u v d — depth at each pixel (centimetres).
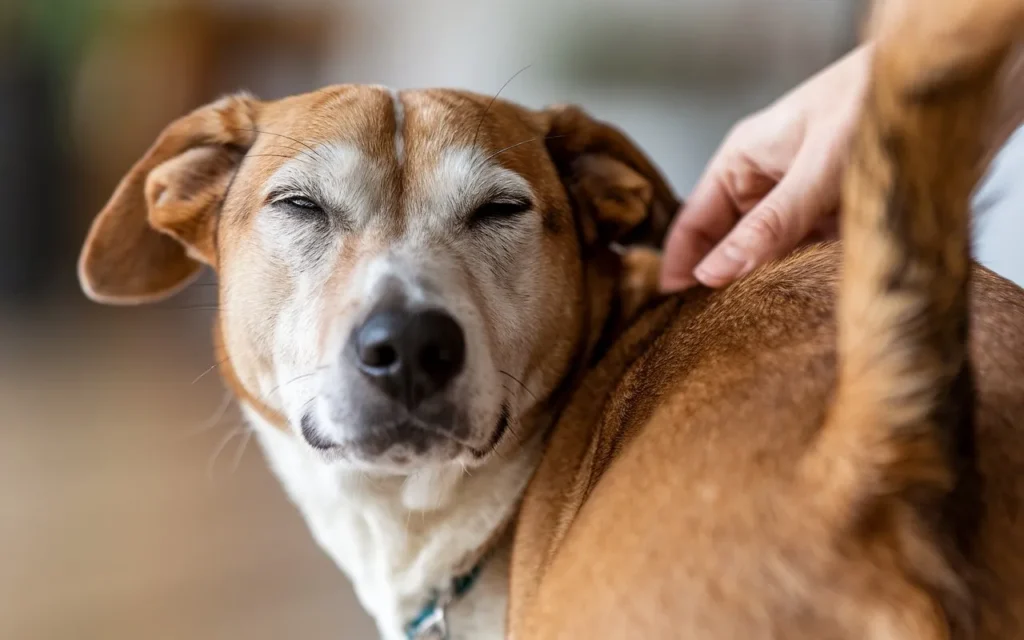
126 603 279
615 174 162
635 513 88
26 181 539
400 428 121
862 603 76
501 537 151
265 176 146
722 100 457
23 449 378
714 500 82
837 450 78
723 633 78
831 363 90
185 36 590
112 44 571
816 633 77
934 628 76
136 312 569
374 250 133
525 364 144
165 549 310
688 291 154
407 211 139
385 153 141
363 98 147
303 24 607
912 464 76
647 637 80
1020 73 103
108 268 180
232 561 305
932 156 73
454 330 121
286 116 152
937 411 76
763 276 120
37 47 535
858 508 77
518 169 146
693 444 89
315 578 299
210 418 417
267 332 144
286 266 141
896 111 73
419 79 566
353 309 124
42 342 505
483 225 142
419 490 144
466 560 150
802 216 147
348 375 121
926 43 71
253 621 274
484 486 146
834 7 406
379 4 579
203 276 316
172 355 501
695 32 459
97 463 370
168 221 165
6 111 530
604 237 166
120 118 578
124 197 174
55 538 313
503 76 514
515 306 142
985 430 86
